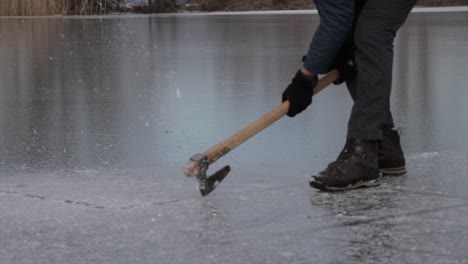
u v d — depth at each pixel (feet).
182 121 19.90
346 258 9.21
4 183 13.44
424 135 17.65
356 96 12.62
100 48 41.70
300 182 12.97
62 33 54.08
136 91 25.46
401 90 24.34
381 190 12.09
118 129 19.11
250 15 77.82
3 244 9.96
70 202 11.87
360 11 12.45
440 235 9.91
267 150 16.20
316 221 10.59
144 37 48.96
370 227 10.27
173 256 9.41
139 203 11.69
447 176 12.86
